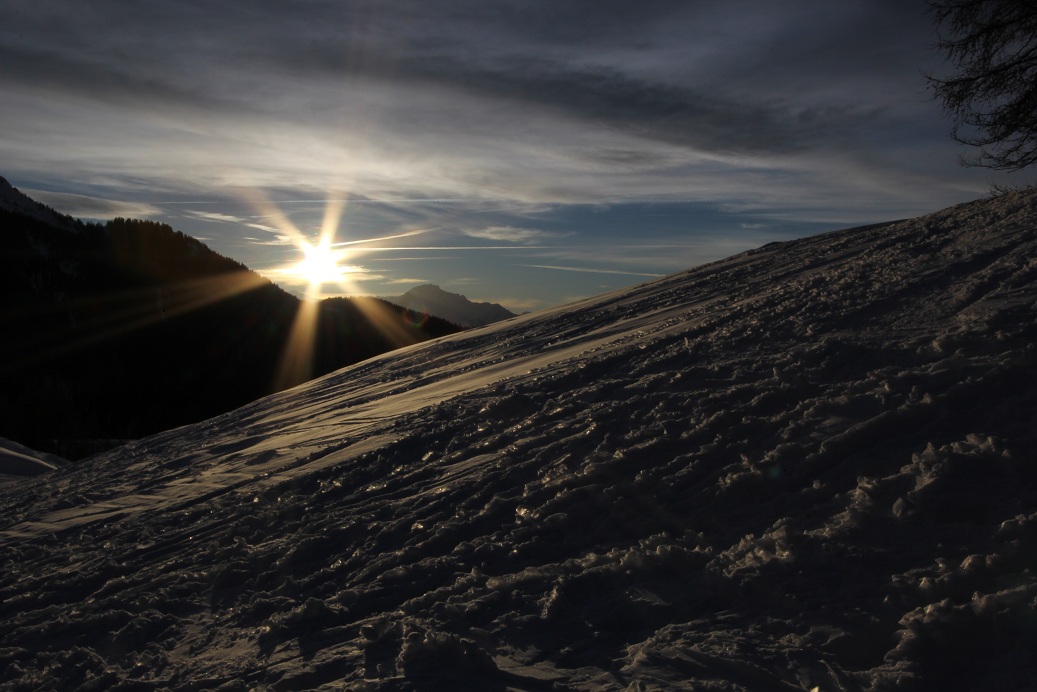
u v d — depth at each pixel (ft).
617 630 11.28
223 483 27.84
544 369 33.19
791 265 46.96
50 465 65.98
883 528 11.85
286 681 11.62
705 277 56.24
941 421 14.24
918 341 18.78
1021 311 18.38
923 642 9.33
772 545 12.21
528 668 10.73
